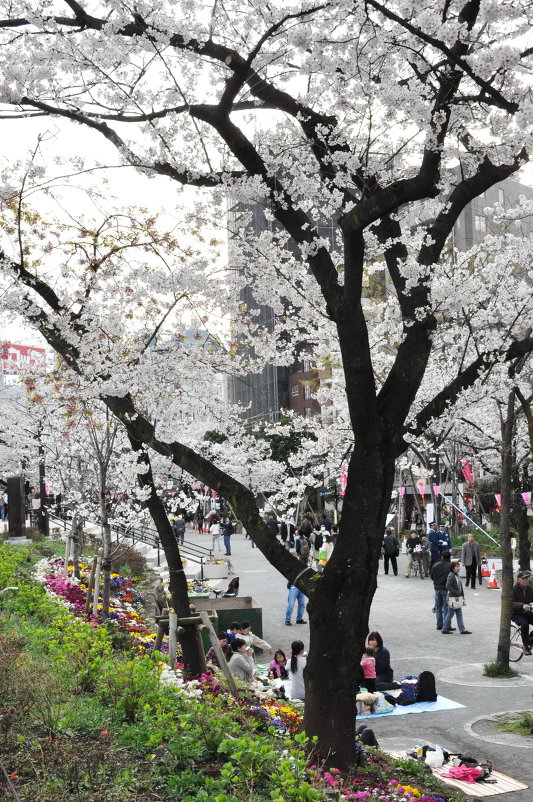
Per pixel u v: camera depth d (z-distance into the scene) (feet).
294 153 32.24
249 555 135.54
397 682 51.16
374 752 34.68
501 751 39.27
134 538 91.35
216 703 31.24
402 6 23.43
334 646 29.12
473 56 24.68
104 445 57.62
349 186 33.88
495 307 53.78
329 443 65.46
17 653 32.73
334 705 28.94
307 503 139.85
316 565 101.19
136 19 27.84
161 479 71.56
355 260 28.68
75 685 30.66
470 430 89.97
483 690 50.44
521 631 60.23
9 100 29.43
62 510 110.22
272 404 230.48
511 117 29.04
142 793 21.86
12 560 70.44
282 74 31.04
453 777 35.04
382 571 111.65
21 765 22.47
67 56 29.14
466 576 93.15
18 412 86.43
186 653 42.16
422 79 29.96
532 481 91.25
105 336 36.65
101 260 35.96
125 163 31.32
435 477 130.52
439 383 75.10
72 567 74.18
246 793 21.77
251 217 36.88
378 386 60.80
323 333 50.16
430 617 75.66
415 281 31.55
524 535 82.23
